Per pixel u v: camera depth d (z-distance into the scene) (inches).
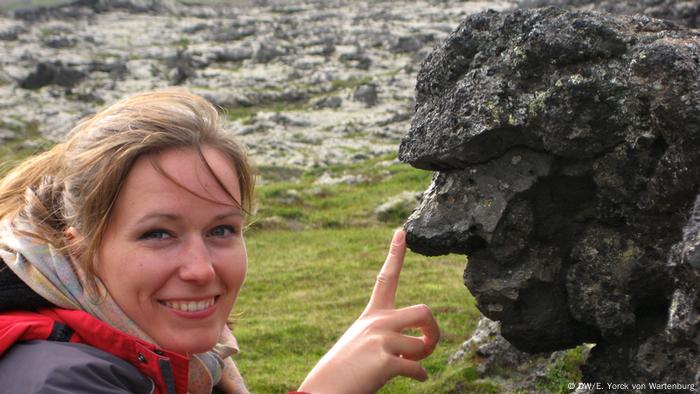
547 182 46.8
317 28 958.4
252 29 941.2
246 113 639.1
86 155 31.3
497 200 46.5
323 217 293.4
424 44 844.6
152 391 30.8
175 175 31.2
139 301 31.5
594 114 44.0
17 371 29.0
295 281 205.3
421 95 51.4
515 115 45.4
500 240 46.9
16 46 827.4
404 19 1015.6
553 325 49.1
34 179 34.7
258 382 130.0
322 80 730.8
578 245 47.3
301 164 460.4
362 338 37.1
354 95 657.6
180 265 31.4
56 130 565.3
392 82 708.0
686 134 40.9
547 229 47.7
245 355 145.8
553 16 45.4
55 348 29.7
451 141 46.9
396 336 37.4
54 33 901.8
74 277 31.8
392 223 287.9
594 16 44.4
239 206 32.9
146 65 758.5
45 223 32.7
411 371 37.2
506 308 48.3
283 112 618.2
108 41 878.4
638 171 43.9
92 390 28.7
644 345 45.9
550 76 45.1
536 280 47.4
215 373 38.4
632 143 43.3
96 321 30.9
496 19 48.2
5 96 654.5
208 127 32.7
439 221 48.0
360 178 369.7
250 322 168.1
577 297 47.4
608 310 46.4
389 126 569.6
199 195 31.4
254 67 786.8
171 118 31.7
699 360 42.8
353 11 1107.3
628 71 43.0
